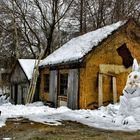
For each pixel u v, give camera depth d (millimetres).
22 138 9695
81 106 18859
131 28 20672
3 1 39031
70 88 20062
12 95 31719
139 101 13148
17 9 39000
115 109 16125
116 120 13320
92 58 19141
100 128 11875
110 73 19734
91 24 40094
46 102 23859
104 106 19156
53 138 9672
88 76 18984
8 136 10062
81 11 39656
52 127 11883
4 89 43906
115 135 10367
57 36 41938
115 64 20016
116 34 20047
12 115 15680
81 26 39688
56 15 39625
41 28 39844
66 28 41719
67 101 20391
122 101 13617
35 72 24781
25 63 27875
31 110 18203
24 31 39750
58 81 21906
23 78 27422
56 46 41844
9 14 38906
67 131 11008
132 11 37438
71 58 19594
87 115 15570
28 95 24984
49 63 22891
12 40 40750
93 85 19172
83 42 21672
